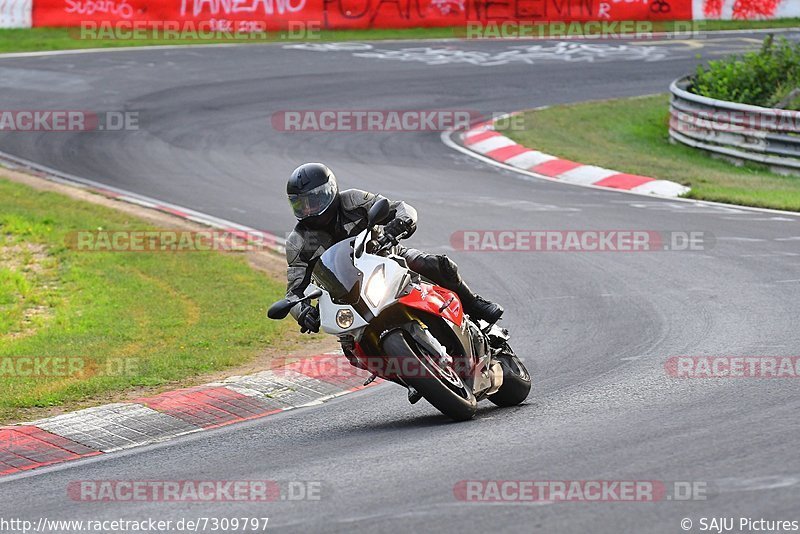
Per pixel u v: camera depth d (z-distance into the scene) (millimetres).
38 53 101812
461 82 94000
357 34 115125
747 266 42062
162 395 30156
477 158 70188
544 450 22234
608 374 29578
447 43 111750
